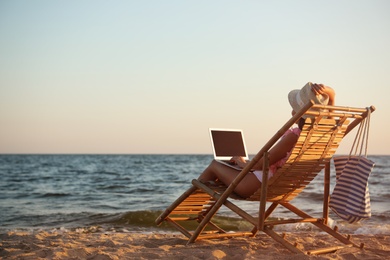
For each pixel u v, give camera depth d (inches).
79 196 708.7
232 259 165.6
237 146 193.8
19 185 973.2
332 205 162.2
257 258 163.3
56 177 1285.7
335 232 183.3
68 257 169.0
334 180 1004.6
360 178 159.2
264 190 164.6
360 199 157.5
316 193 623.5
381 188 789.9
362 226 317.4
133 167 2025.1
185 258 163.8
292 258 157.8
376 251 180.7
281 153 167.9
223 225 331.9
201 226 188.2
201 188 184.1
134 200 652.1
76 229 326.0
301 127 164.4
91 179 1199.6
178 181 1115.3
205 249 181.5
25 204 575.2
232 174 178.4
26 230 326.6
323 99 163.8
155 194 752.3
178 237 232.1
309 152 164.4
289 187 177.3
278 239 165.0
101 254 167.9
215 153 187.0
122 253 174.6
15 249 190.7
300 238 223.3
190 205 201.9
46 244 203.0
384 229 297.1
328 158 171.5
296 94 168.7
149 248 185.2
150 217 367.6
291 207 189.3
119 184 1010.7
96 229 327.0
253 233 212.4
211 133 189.2
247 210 447.2
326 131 162.2
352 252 173.6
